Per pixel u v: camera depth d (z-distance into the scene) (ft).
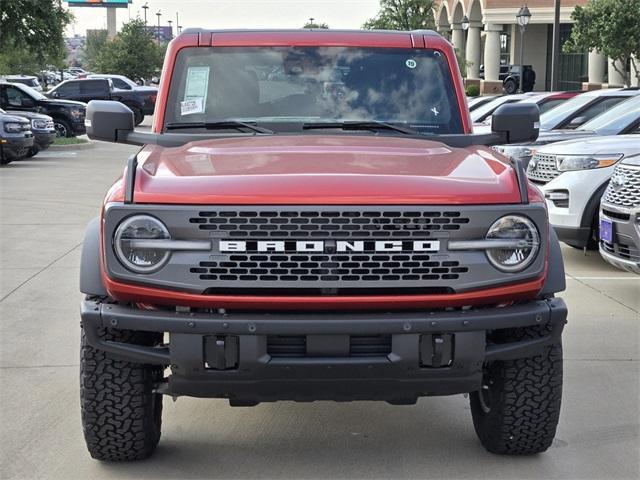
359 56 17.34
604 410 17.08
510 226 12.41
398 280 12.21
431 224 12.20
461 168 13.56
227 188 12.19
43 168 66.85
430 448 15.28
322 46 17.38
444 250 12.26
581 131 38.65
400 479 13.94
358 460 14.75
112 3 310.86
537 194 13.02
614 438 15.65
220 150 14.56
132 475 14.05
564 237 31.42
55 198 49.29
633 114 37.73
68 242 35.88
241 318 12.10
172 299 12.24
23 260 32.27
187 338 12.21
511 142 16.37
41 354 20.83
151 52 190.90
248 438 15.80
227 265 12.10
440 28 221.25
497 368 14.06
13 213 43.73
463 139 16.26
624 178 23.59
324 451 15.17
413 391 12.70
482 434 15.08
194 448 15.28
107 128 15.85
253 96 16.96
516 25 185.78
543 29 183.93
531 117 16.21
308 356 12.22
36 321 23.84
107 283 12.37
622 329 23.03
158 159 14.16
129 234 12.16
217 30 17.69
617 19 94.58
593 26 97.25
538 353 13.26
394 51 17.43
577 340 22.02
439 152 14.82
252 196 12.05
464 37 208.64
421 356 12.40
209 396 12.80
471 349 12.39
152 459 14.73
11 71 203.21
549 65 184.96
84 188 54.19
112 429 13.70
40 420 16.56
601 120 39.32
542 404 13.87
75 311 24.91
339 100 16.97
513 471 14.23
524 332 13.37
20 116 72.64
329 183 12.31
